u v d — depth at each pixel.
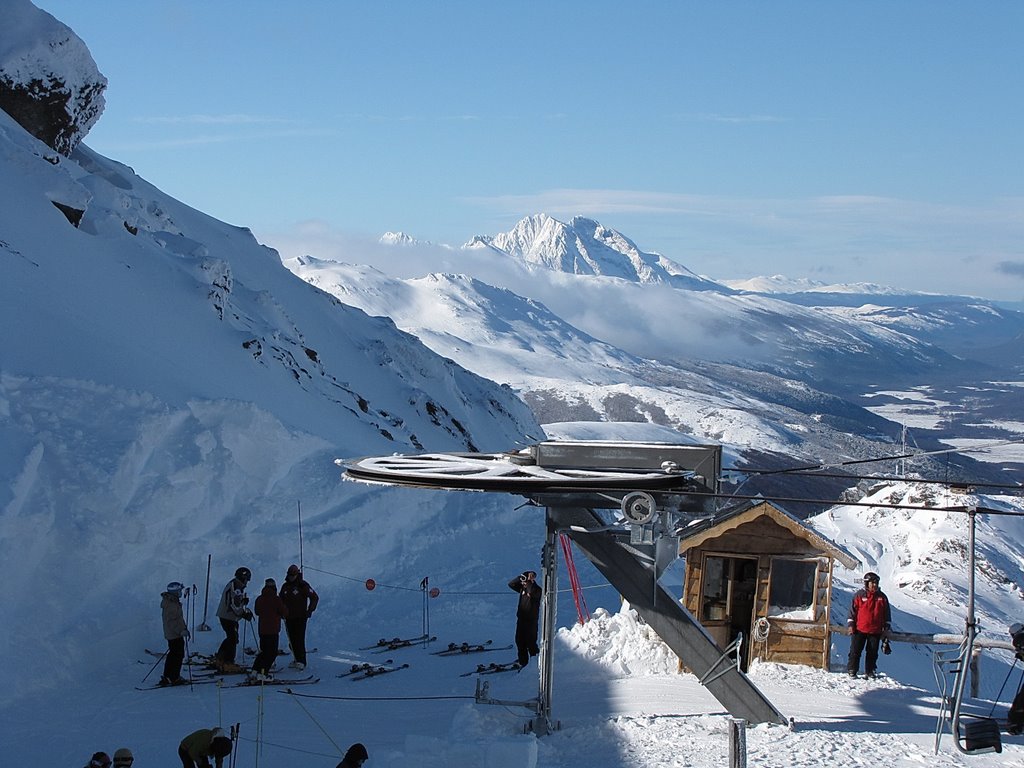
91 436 24.31
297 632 20.64
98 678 19.61
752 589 19.78
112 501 22.80
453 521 32.22
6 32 46.53
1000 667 36.50
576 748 13.51
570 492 13.48
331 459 30.62
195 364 33.94
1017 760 12.21
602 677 18.70
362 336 60.56
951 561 54.72
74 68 47.66
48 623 20.17
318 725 16.69
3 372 24.94
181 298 39.25
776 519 18.94
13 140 42.12
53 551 21.44
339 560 27.89
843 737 13.29
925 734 13.56
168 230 49.84
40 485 22.31
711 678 14.28
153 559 23.23
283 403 36.44
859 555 56.06
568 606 26.83
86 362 27.48
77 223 39.19
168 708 17.64
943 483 14.75
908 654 31.88
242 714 17.31
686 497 14.05
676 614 14.21
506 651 22.45
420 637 23.88
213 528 25.62
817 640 18.78
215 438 27.12
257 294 48.72
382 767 11.84
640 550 14.26
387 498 30.41
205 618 22.45
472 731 14.09
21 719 16.97
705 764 12.16
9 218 35.12
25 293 30.31
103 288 35.31
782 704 15.82
